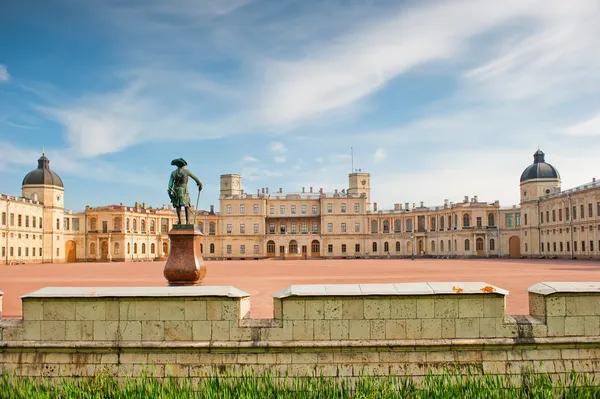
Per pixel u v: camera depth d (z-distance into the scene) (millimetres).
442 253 115750
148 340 11539
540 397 10289
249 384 10328
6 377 11227
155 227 124875
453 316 11477
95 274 45375
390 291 11492
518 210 110500
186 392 10328
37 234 101688
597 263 63969
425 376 11258
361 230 125312
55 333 11680
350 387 10953
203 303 11555
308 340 11445
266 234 125500
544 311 11570
